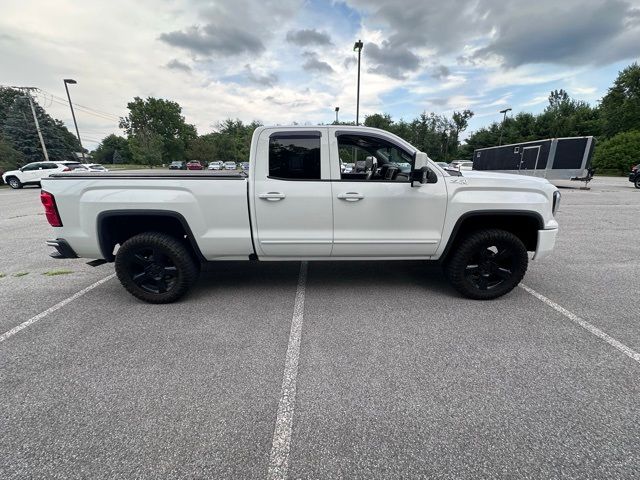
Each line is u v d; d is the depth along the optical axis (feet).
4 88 154.51
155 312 11.19
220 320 10.59
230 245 11.37
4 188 68.69
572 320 10.43
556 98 201.87
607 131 137.80
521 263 11.53
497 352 8.74
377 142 11.19
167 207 10.90
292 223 11.19
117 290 13.20
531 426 6.32
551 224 11.64
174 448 5.91
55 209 10.96
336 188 11.01
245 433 6.22
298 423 6.45
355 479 5.34
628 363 8.22
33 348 9.06
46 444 5.99
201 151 254.47
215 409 6.82
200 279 14.23
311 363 8.33
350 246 11.48
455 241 12.04
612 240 20.98
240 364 8.31
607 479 5.30
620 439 6.00
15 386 7.54
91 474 5.42
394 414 6.65
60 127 168.45
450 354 8.66
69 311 11.31
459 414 6.63
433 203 11.24
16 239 22.56
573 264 16.03
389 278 14.19
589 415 6.57
